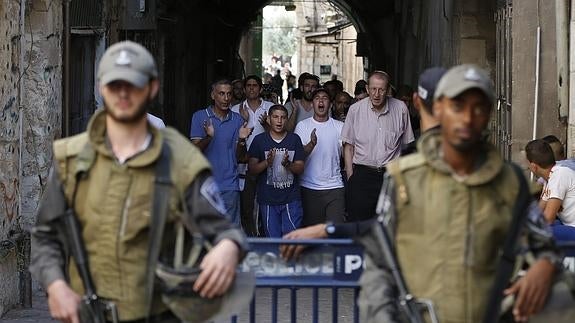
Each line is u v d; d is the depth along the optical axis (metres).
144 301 9.41
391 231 9.38
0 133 19.83
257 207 24.61
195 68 59.44
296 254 11.55
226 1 78.31
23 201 23.08
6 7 20.08
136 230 9.32
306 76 29.38
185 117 54.12
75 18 28.78
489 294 9.23
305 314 20.16
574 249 11.09
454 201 9.20
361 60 101.12
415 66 50.59
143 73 9.12
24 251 20.81
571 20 20.36
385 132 23.38
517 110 23.02
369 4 74.31
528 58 22.88
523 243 9.34
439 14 38.28
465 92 8.96
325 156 24.41
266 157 24.09
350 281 11.54
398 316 9.34
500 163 9.23
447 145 9.18
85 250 9.43
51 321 19.45
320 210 24.58
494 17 31.34
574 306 9.41
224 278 9.13
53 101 23.72
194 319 9.38
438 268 9.24
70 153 9.43
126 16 36.81
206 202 9.31
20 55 21.19
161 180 9.29
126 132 9.33
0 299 19.53
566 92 21.31
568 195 17.19
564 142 22.19
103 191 9.33
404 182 9.32
